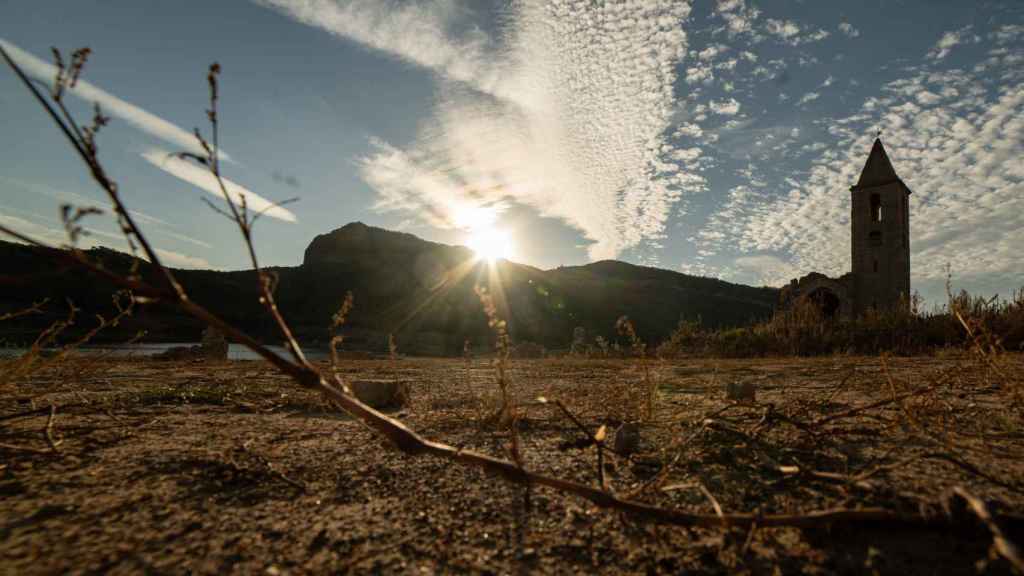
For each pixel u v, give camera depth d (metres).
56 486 2.22
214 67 1.39
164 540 1.74
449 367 10.51
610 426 3.58
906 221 43.88
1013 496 1.99
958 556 1.58
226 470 2.49
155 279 1.33
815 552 1.67
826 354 15.70
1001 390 4.16
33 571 1.51
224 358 14.80
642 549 1.72
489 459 1.68
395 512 2.02
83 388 5.42
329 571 1.57
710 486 2.28
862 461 2.56
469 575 1.57
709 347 18.70
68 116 1.20
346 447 2.95
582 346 20.64
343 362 12.76
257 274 1.48
